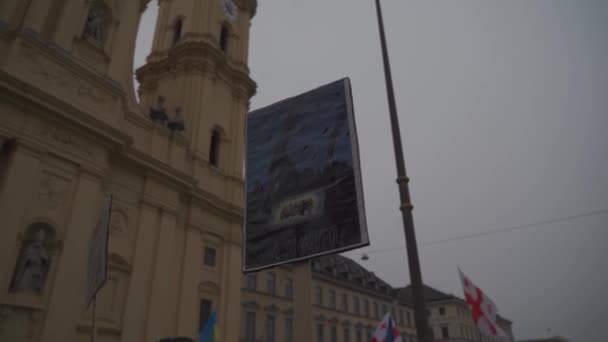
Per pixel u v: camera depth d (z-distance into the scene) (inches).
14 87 556.1
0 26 584.1
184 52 1015.6
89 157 639.1
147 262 717.3
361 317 2005.4
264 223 486.0
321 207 455.2
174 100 984.9
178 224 812.6
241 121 1053.8
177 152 854.5
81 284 581.6
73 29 676.1
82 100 650.8
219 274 868.0
